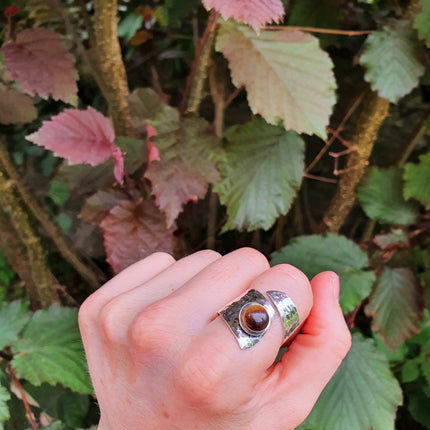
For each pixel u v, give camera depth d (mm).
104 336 174
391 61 270
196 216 383
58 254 385
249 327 156
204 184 249
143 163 262
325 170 404
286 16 304
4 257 359
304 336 180
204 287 169
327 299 183
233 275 172
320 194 428
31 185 359
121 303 177
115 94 261
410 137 361
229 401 157
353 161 308
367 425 287
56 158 371
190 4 315
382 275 316
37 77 240
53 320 284
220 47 234
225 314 158
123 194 264
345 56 342
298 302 166
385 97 271
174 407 159
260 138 281
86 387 273
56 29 310
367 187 327
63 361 275
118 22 333
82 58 322
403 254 328
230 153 279
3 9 280
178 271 188
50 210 360
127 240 247
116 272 244
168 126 249
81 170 303
